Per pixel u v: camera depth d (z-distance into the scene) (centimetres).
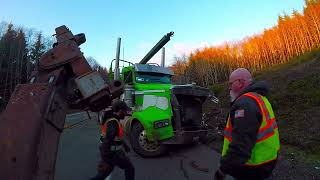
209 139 1053
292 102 1259
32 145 282
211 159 849
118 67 1153
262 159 314
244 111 311
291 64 2639
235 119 315
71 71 370
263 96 335
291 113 1159
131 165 574
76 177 688
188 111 948
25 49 6844
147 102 979
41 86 312
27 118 293
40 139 288
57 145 315
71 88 368
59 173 718
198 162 820
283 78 1684
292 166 699
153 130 870
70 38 366
